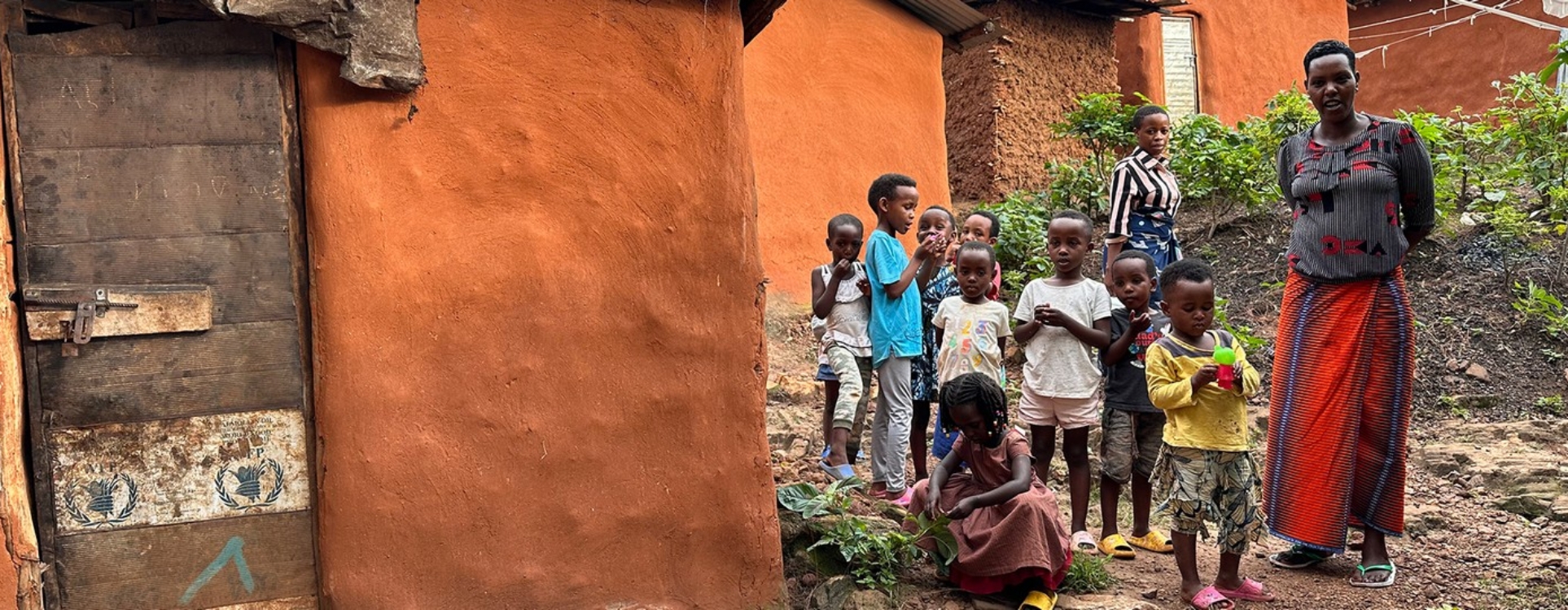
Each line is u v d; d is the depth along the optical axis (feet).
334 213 12.88
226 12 12.21
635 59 14.19
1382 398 15.70
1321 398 15.76
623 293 14.10
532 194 13.75
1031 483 14.87
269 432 12.93
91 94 12.40
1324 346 15.85
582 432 13.89
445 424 13.33
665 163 14.29
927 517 15.01
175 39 12.64
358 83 12.80
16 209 12.15
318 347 12.88
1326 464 15.69
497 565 13.52
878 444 18.43
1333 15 49.67
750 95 28.27
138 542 12.58
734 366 14.57
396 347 13.12
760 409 14.78
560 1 13.89
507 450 13.58
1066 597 15.07
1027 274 29.09
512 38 13.70
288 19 12.46
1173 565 16.61
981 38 33.09
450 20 13.42
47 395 12.32
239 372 12.83
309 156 12.89
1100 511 19.33
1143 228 19.67
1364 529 16.03
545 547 13.74
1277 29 47.16
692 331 14.35
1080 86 38.86
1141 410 16.71
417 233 13.24
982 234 20.77
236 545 12.85
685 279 14.35
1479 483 19.39
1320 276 15.88
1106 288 17.07
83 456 12.41
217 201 12.75
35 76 12.25
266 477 12.94
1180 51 44.04
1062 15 38.34
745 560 14.60
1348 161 15.67
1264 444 21.27
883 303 18.22
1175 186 19.86
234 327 12.80
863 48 30.89
